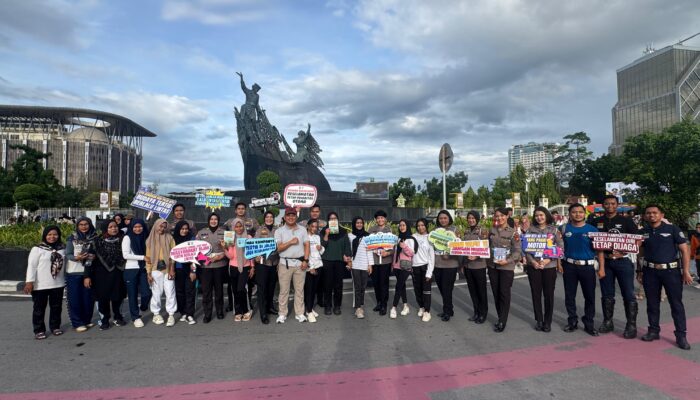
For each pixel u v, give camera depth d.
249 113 30.22
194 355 4.98
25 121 98.00
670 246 5.29
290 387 4.04
